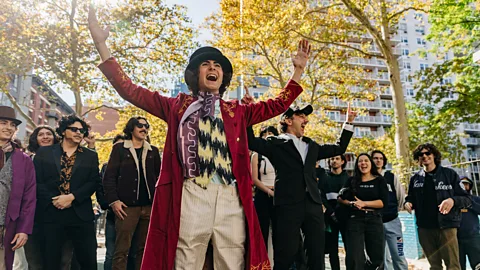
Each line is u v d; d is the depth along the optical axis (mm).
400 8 15602
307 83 19016
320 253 3783
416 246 8086
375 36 14938
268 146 4004
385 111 20188
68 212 3924
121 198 4363
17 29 13281
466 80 18234
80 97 14227
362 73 18625
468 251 5426
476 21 17078
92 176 4191
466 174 6789
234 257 2301
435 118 18047
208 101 2457
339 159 5727
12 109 3701
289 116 4219
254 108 2674
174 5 14188
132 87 2420
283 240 3750
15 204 3580
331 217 5172
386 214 5441
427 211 4781
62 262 4312
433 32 18344
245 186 2395
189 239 2205
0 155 3605
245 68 17469
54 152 4152
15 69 13625
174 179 2277
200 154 2303
